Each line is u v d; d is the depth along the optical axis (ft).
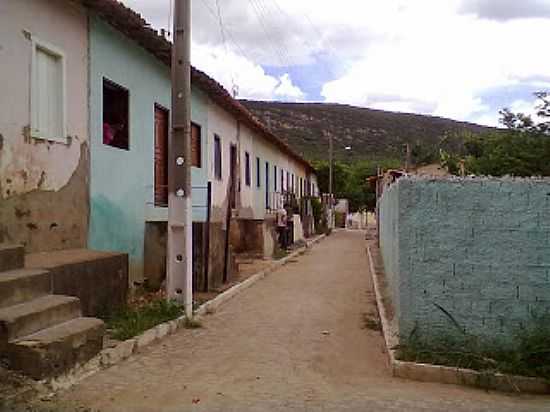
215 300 33.99
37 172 25.21
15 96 23.77
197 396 17.37
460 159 62.64
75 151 28.32
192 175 47.83
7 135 23.24
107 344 21.80
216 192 56.18
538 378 18.97
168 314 27.71
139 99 36.24
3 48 23.03
